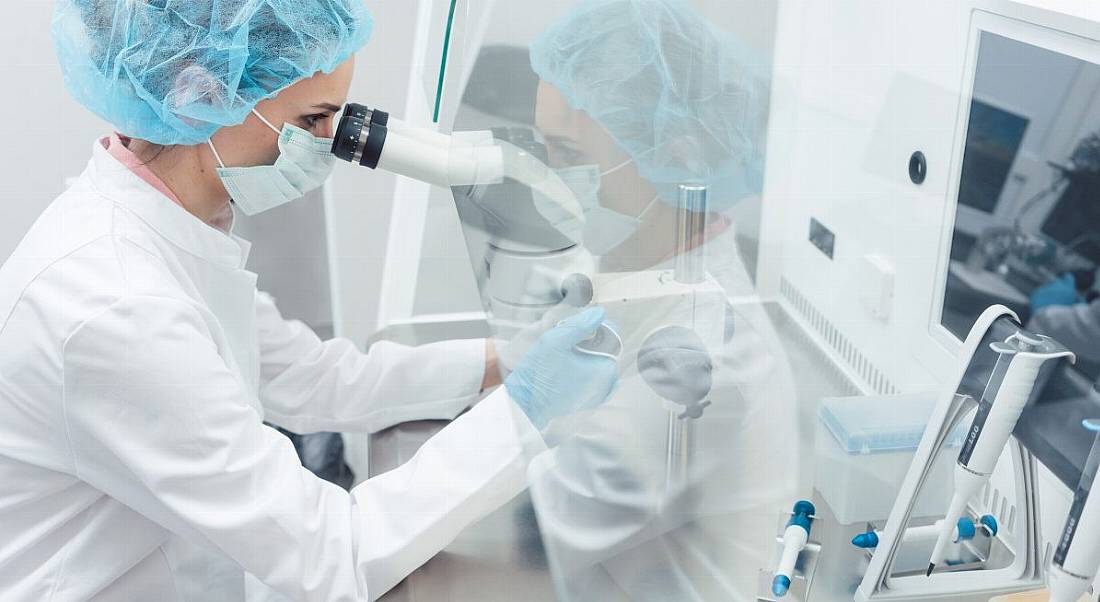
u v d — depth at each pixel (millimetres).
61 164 2137
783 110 928
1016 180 994
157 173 1187
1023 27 967
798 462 1046
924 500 1034
